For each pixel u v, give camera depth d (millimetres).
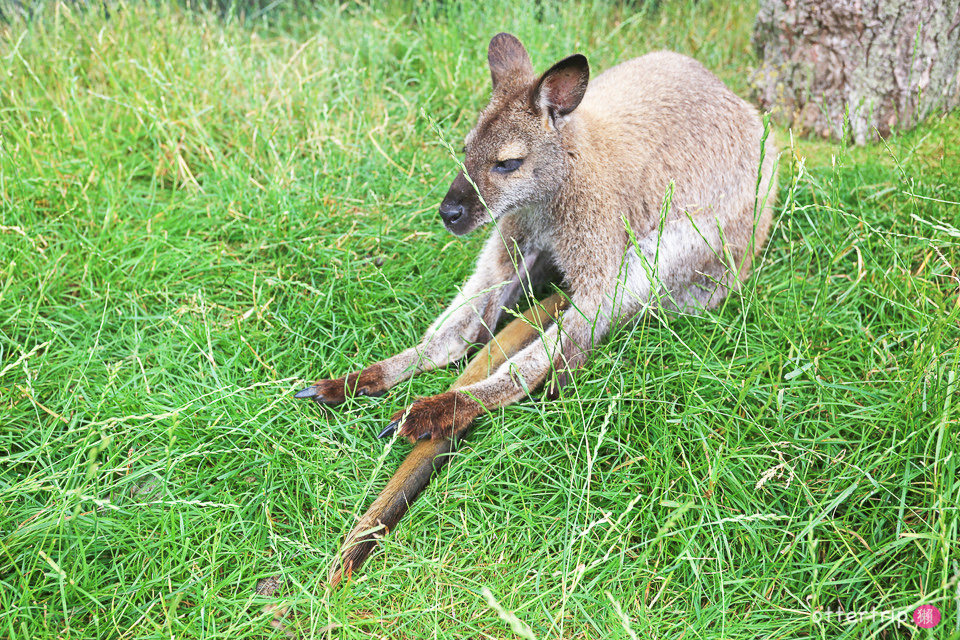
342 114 1472
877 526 990
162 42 1559
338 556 970
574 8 1681
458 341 1199
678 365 1110
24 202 1253
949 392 985
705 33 1679
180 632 942
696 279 1256
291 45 1685
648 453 1038
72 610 950
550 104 1134
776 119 1518
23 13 1601
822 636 930
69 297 1202
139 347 1154
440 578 997
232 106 1474
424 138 1470
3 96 1454
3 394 1083
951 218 1254
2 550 949
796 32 1467
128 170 1388
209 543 999
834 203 1119
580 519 1021
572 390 1135
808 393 1085
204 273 1246
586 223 1172
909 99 1418
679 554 997
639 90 1242
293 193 1335
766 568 982
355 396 1123
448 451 1073
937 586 940
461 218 1145
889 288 1161
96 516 983
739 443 1026
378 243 1288
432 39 1603
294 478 1050
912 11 1377
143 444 1069
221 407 1073
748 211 1276
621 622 927
